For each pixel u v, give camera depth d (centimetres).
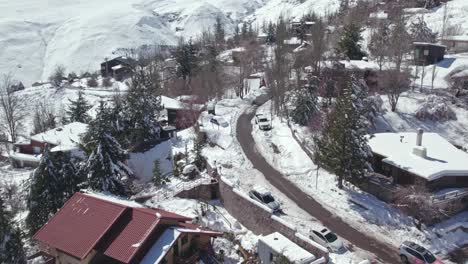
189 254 3272
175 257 3141
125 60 15062
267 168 5050
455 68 6969
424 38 8825
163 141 6075
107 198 3606
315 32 8475
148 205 4338
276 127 6306
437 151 4478
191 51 9469
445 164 4156
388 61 7312
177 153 5584
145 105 6203
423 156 4309
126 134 5969
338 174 4281
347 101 4316
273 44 12138
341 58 7956
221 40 15638
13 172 6850
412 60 7706
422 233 3759
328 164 4375
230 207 4266
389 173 4419
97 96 11575
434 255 3359
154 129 6194
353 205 4156
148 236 3011
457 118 5962
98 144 4338
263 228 3822
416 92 6619
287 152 5400
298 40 10981
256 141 5878
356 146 4150
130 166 5397
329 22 13262
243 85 8431
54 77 14850
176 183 4806
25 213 4894
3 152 8588
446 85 6744
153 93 6856
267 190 4184
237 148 5619
